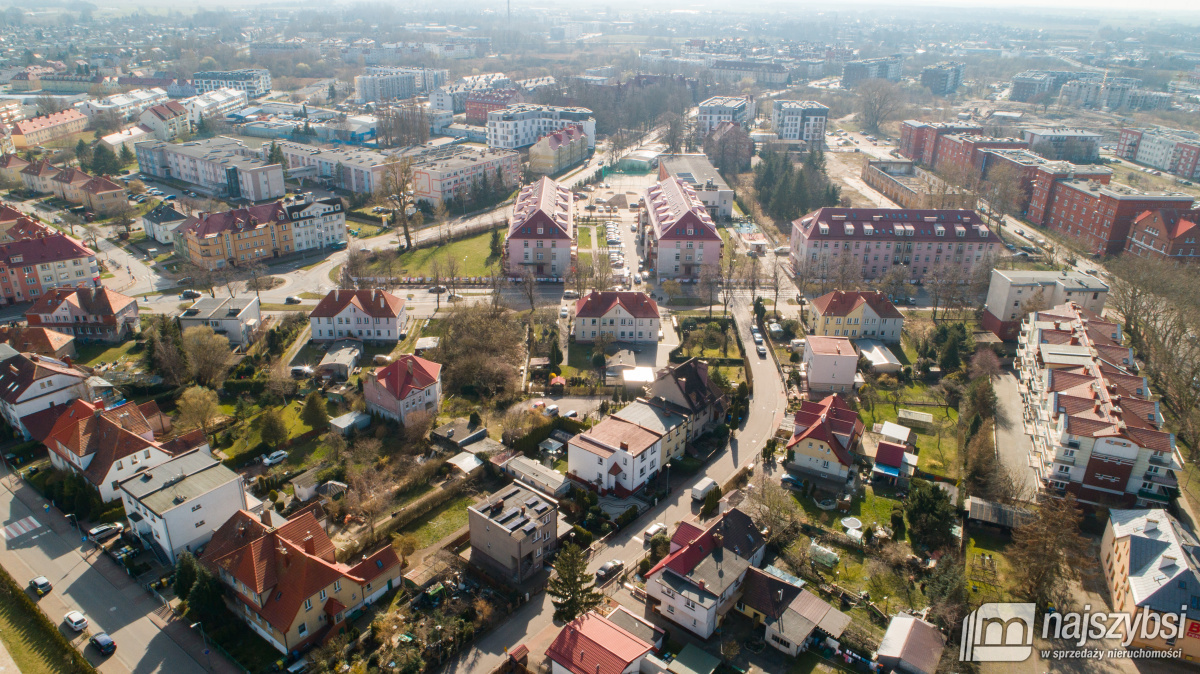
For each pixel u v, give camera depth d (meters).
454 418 148.62
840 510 124.12
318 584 95.00
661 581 100.00
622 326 182.62
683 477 134.00
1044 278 183.75
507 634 98.81
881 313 183.38
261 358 168.62
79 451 121.75
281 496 123.88
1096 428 120.88
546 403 156.12
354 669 91.19
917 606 103.00
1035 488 130.75
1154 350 170.50
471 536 110.75
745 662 93.94
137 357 170.38
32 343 160.12
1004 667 92.75
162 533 106.94
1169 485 117.50
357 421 143.88
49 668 91.06
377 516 119.56
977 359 171.00
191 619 99.19
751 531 109.25
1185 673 93.44
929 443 144.62
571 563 94.19
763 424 151.62
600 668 86.25
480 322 176.25
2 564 108.38
